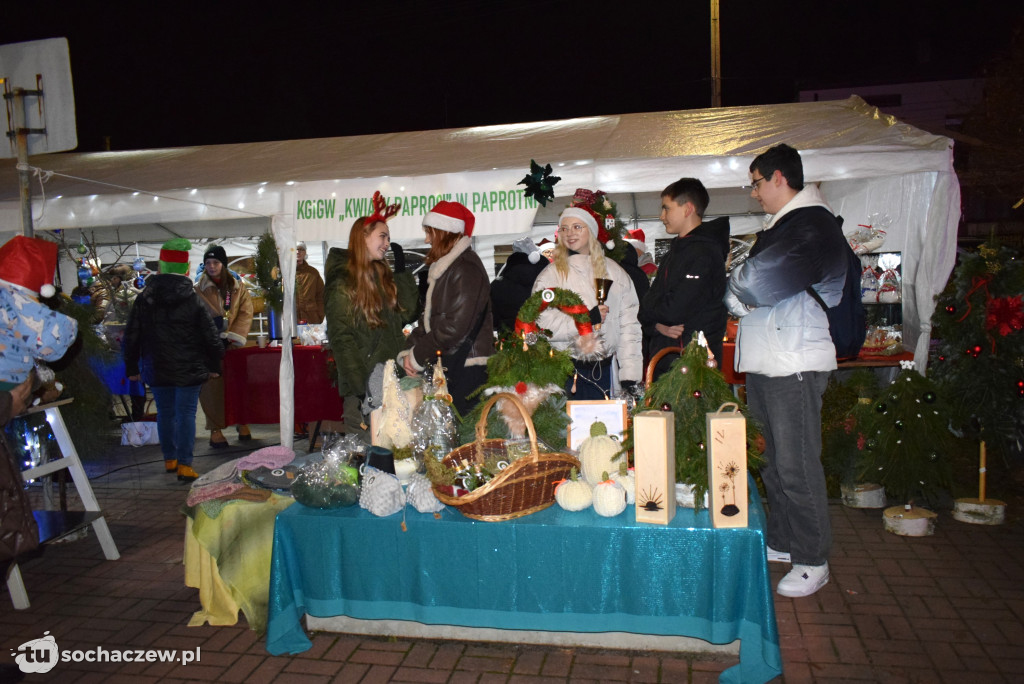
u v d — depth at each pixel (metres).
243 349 7.30
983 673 2.93
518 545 2.90
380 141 7.53
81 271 9.48
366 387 4.10
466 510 2.92
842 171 5.20
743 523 2.76
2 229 6.08
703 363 2.97
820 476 3.50
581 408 3.31
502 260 9.17
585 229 3.91
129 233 9.74
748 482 3.08
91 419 5.11
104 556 4.52
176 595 3.94
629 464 3.08
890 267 5.95
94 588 4.05
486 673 2.96
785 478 3.52
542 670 2.97
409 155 6.54
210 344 6.19
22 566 4.39
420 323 4.60
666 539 2.81
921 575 3.88
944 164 5.11
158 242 10.02
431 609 3.01
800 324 3.37
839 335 3.39
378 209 4.14
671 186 4.00
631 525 2.83
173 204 5.90
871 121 6.15
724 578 2.77
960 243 14.55
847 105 7.24
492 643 3.19
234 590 3.48
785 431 3.46
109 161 7.81
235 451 7.42
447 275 3.88
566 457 3.02
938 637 3.22
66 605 3.83
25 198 4.30
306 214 5.70
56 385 4.35
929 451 4.54
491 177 5.47
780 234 3.31
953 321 4.81
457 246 3.95
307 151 7.35
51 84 4.21
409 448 3.34
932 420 4.57
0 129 4.29
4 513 3.08
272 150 7.64
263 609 3.47
